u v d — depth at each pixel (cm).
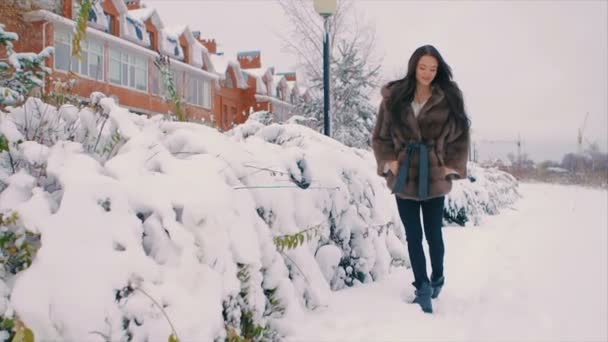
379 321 305
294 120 538
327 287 322
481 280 421
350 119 2117
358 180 412
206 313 200
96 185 214
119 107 289
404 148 355
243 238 239
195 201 228
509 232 752
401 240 476
